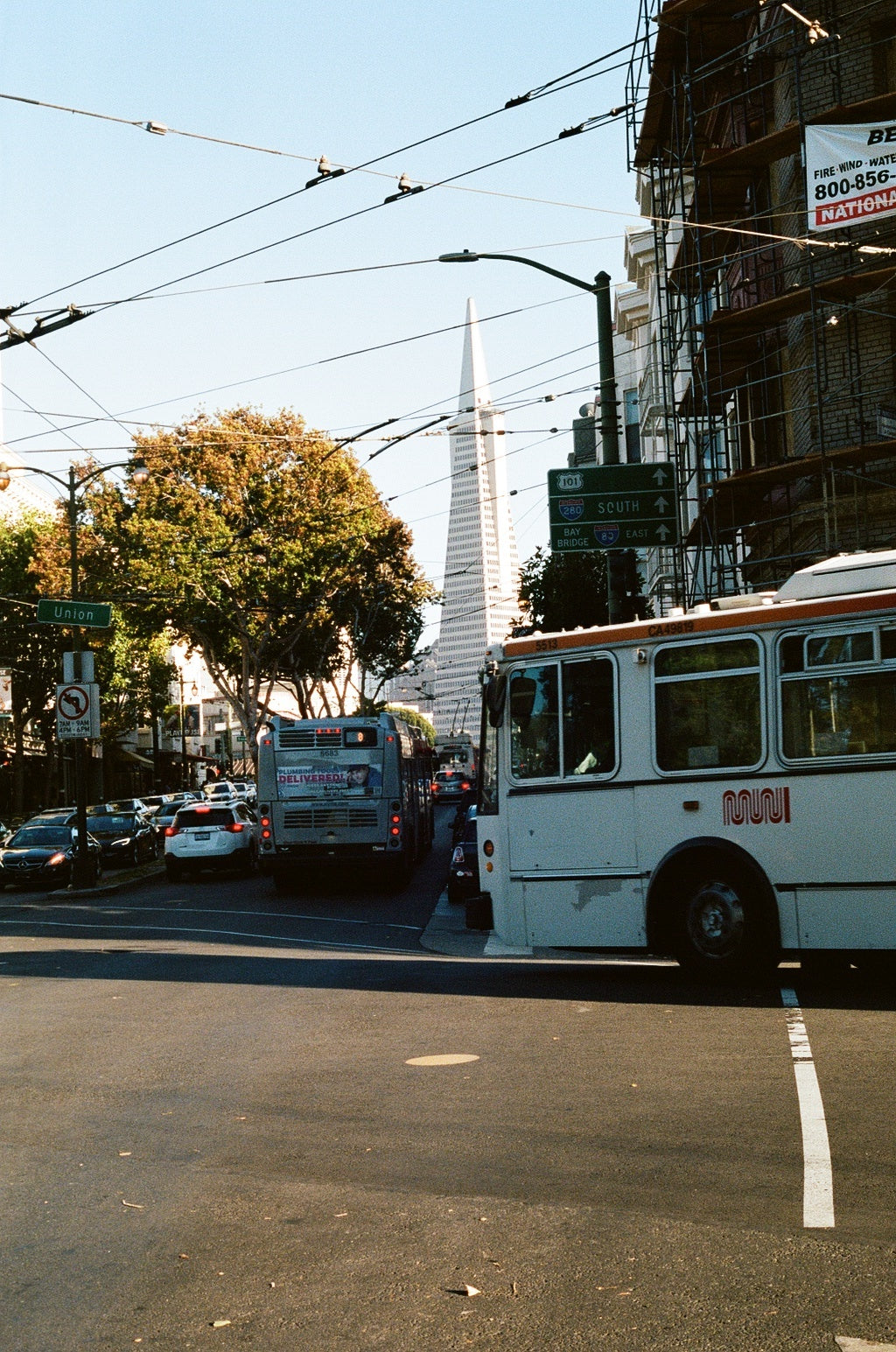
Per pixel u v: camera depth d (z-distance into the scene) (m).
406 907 23.27
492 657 13.42
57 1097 8.20
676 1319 4.27
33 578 56.78
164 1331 4.41
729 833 11.89
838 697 11.54
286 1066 8.81
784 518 22.12
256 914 22.62
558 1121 6.92
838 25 21.70
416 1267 4.88
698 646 12.24
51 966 15.92
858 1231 5.01
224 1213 5.68
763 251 24.39
